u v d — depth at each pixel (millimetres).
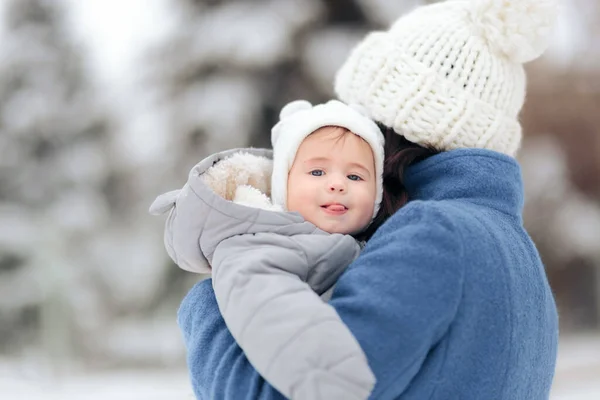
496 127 1361
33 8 11633
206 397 1204
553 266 10531
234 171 1390
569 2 11352
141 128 9320
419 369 1073
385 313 1038
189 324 1341
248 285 1090
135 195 10570
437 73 1347
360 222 1328
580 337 9977
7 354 7883
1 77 11164
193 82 8273
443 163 1294
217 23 8141
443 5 1466
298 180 1342
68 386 6727
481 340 1093
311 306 1029
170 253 1344
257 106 7840
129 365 7848
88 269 9133
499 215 1264
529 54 1406
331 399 970
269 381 1028
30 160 10820
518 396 1178
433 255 1067
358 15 8000
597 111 11227
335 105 1387
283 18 7809
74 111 11070
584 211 10516
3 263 8086
